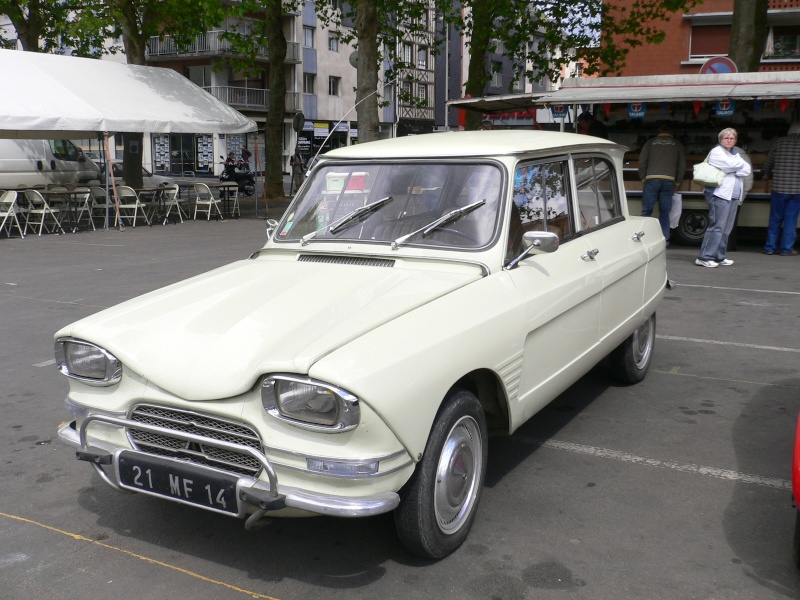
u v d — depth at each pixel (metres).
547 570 3.38
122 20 21.31
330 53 55.22
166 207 22.16
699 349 7.00
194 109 18.86
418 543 3.29
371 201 4.35
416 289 3.60
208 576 3.36
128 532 3.76
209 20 21.47
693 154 14.71
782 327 7.73
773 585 3.25
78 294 9.66
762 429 5.06
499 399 3.78
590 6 24.78
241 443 3.08
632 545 3.59
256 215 21.12
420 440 3.09
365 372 2.90
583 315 4.54
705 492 4.14
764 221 12.96
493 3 23.00
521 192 4.19
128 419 3.30
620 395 5.77
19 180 20.50
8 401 5.75
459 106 15.39
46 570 3.43
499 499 4.08
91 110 16.30
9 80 16.02
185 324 3.42
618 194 5.61
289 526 3.80
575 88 13.68
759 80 12.60
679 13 30.38
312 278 3.83
